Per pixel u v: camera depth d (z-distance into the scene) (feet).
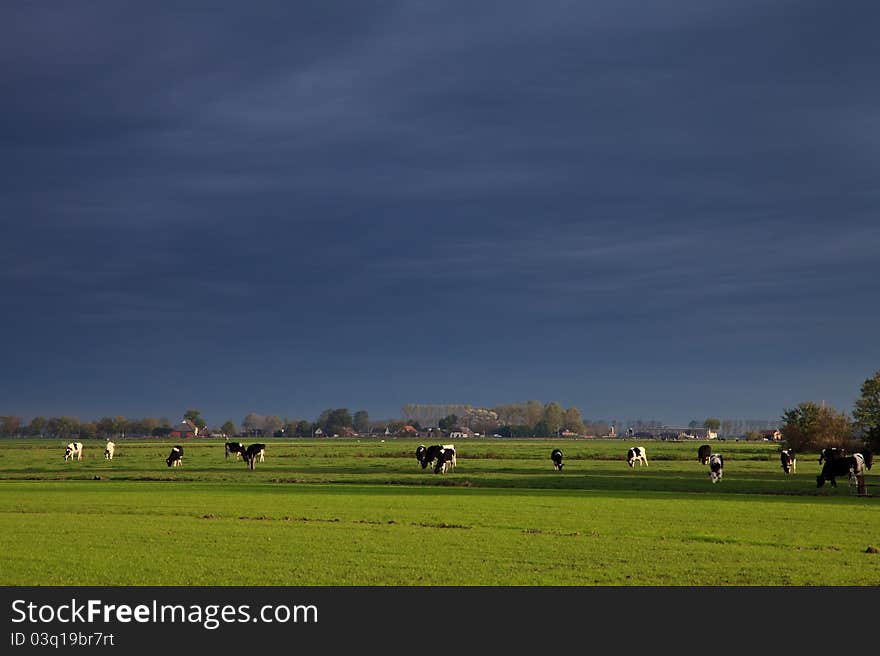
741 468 294.05
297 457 382.83
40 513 137.80
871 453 268.21
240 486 203.92
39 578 84.02
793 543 103.55
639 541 104.53
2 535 109.81
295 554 95.30
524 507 147.74
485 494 179.22
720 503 156.66
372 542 103.50
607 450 503.61
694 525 121.08
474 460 350.02
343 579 83.15
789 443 377.91
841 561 91.15
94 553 96.02
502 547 99.76
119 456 397.39
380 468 287.89
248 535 109.70
